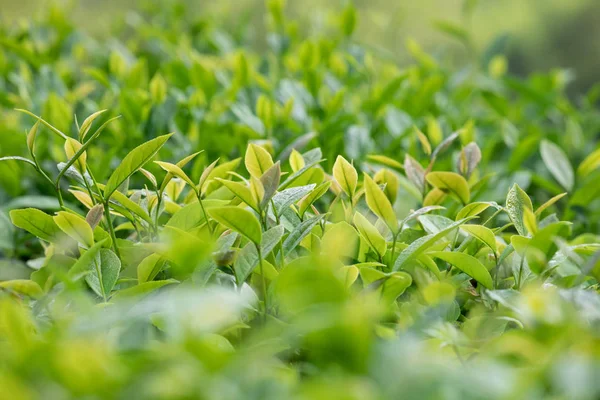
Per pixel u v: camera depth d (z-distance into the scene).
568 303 1.10
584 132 2.08
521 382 1.00
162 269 1.23
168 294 1.13
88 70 1.62
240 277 1.14
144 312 1.07
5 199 1.54
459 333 1.10
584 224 1.51
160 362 1.01
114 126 1.61
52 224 1.22
